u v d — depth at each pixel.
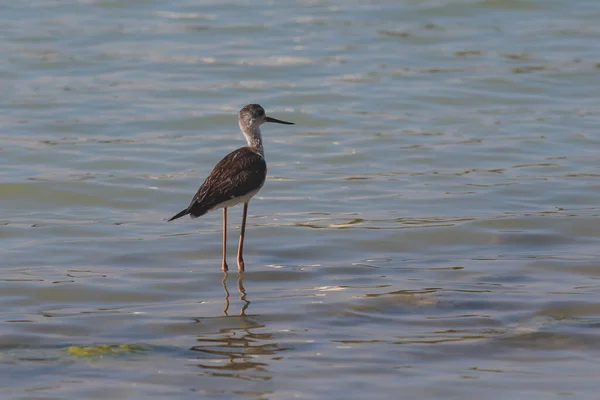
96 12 29.81
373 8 29.92
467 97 22.56
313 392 8.84
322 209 15.70
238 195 12.44
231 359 9.65
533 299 11.41
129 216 15.51
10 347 9.95
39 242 13.97
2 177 17.23
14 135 19.81
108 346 9.93
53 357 9.65
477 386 8.95
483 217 15.02
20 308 11.30
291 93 22.84
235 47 26.39
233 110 21.70
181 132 20.44
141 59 25.45
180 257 13.38
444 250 13.64
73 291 11.88
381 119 21.12
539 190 16.45
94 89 23.16
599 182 16.83
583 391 8.80
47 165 18.06
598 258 13.04
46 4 30.58
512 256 13.25
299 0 31.03
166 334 10.41
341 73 24.34
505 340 10.12
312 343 10.09
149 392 8.84
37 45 26.52
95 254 13.42
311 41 26.89
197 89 23.14
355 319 10.83
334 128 20.64
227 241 14.06
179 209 15.92
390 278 12.37
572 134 19.86
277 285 12.16
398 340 10.16
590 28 27.92
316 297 11.61
